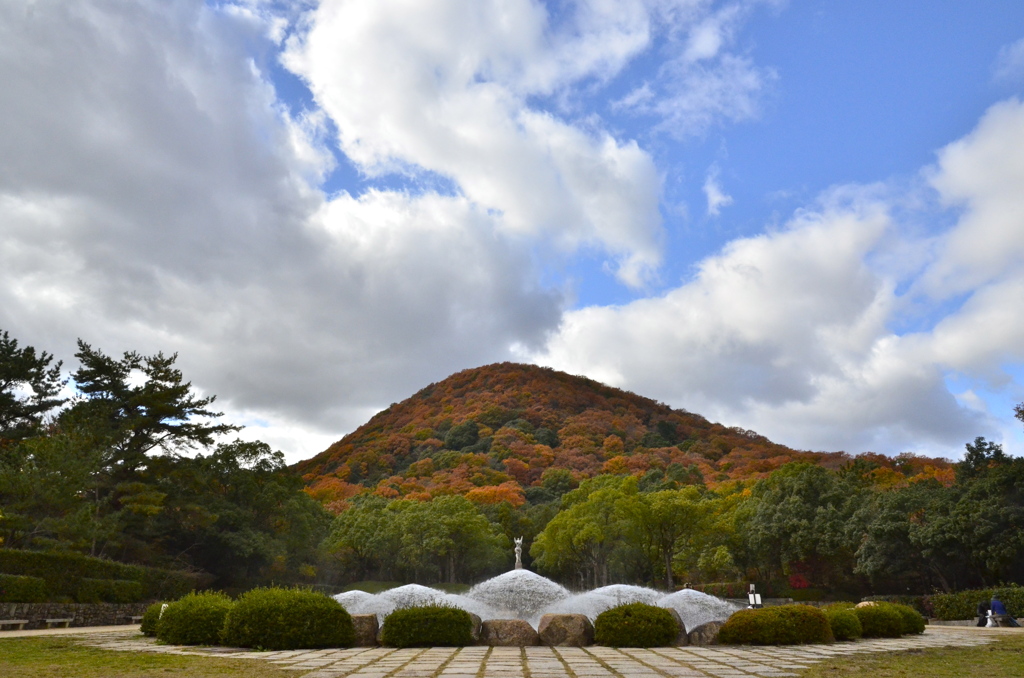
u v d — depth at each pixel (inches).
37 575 864.3
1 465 952.3
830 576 1731.1
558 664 398.6
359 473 4259.4
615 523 1968.5
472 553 2217.0
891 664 407.2
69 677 335.9
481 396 5807.1
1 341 1279.5
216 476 1454.2
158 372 1405.0
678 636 544.7
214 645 523.8
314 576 1724.9
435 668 376.8
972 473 1478.8
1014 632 714.8
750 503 1866.4
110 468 1263.5
